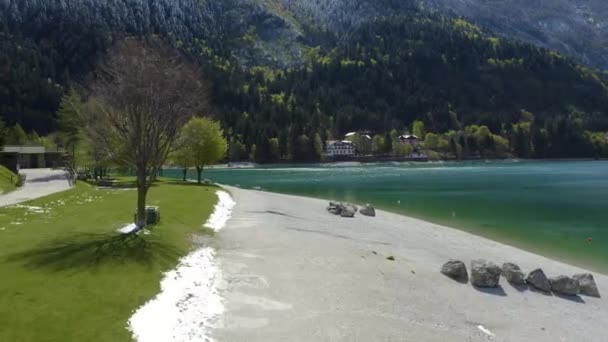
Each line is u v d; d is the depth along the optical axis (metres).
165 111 25.50
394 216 41.19
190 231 25.97
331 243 25.88
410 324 14.52
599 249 28.81
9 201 33.53
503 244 29.95
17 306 12.93
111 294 14.60
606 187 71.94
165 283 16.25
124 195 40.53
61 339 11.36
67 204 33.22
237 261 20.52
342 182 88.25
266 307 15.05
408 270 21.08
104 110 27.41
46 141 111.00
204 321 13.60
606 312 17.70
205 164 65.88
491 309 16.98
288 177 108.06
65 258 17.91
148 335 12.22
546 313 17.08
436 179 93.19
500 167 151.62
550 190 67.44
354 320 14.41
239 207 40.50
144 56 31.02
